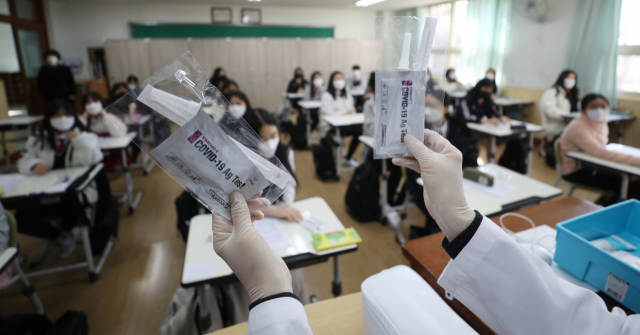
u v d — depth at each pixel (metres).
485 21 6.18
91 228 2.39
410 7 7.98
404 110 0.50
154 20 7.68
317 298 2.00
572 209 1.36
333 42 8.47
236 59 7.98
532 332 0.46
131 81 5.36
